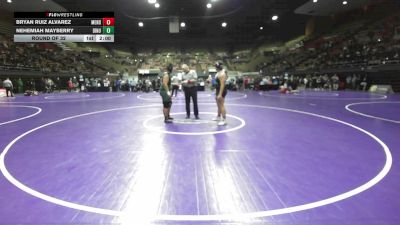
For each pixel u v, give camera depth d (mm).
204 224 2484
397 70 19031
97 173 3719
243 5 26828
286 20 34219
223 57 42625
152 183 3381
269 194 3059
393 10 25422
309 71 27453
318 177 3537
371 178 3484
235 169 3850
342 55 25891
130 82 26859
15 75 22297
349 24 29641
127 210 2732
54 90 25922
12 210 2732
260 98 15508
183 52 44562
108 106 11930
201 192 3125
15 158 4406
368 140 5457
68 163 4141
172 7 27297
